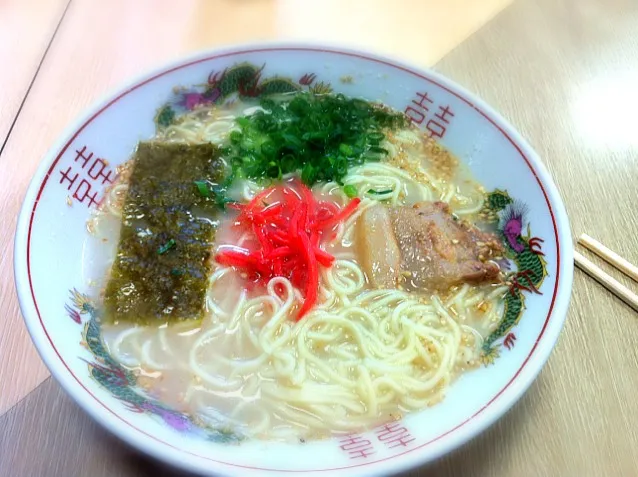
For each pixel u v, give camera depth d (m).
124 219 0.25
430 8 0.39
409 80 0.29
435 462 0.19
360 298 0.24
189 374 0.22
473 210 0.26
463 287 0.24
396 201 0.28
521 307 0.22
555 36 0.37
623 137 0.31
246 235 0.26
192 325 0.23
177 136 0.29
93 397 0.17
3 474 0.19
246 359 0.22
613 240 0.27
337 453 0.18
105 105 0.26
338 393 0.21
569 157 0.30
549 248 0.22
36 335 0.18
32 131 0.29
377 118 0.30
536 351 0.19
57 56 0.33
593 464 0.20
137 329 0.22
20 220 0.21
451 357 0.22
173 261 0.24
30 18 0.35
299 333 0.23
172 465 0.16
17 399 0.20
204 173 0.27
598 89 0.34
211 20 0.37
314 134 0.28
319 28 0.37
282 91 0.31
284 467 0.17
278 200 0.27
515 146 0.26
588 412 0.21
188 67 0.29
